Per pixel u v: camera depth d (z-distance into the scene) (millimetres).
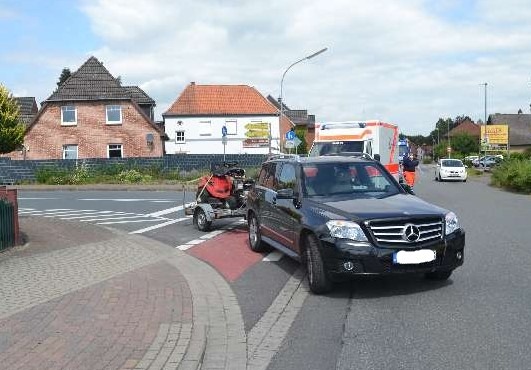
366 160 9422
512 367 4883
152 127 46094
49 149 45719
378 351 5371
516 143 98875
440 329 5953
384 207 7555
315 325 6254
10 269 8727
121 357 5035
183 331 5766
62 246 10930
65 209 19844
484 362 5008
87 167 36750
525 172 26812
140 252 10375
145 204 21578
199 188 14492
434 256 7238
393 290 7648
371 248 7047
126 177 35000
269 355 5367
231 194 14266
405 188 9016
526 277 8258
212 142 60375
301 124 89938
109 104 45781
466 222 14867
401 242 7137
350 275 7082
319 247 7336
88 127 45750
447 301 7023
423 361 5078
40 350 5176
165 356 5078
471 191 28438
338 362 5125
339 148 19953
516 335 5695
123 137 45844
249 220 11320
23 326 5863
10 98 28438
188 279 8195
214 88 62625
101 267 8930
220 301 7211
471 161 74500
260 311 6844
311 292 7676
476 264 9211
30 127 45594
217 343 5695
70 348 5238
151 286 7676
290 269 9344
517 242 11453
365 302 7109
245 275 8883
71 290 7371
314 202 8164
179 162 38531
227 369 5027
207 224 13852
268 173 10711
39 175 35531
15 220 10883
